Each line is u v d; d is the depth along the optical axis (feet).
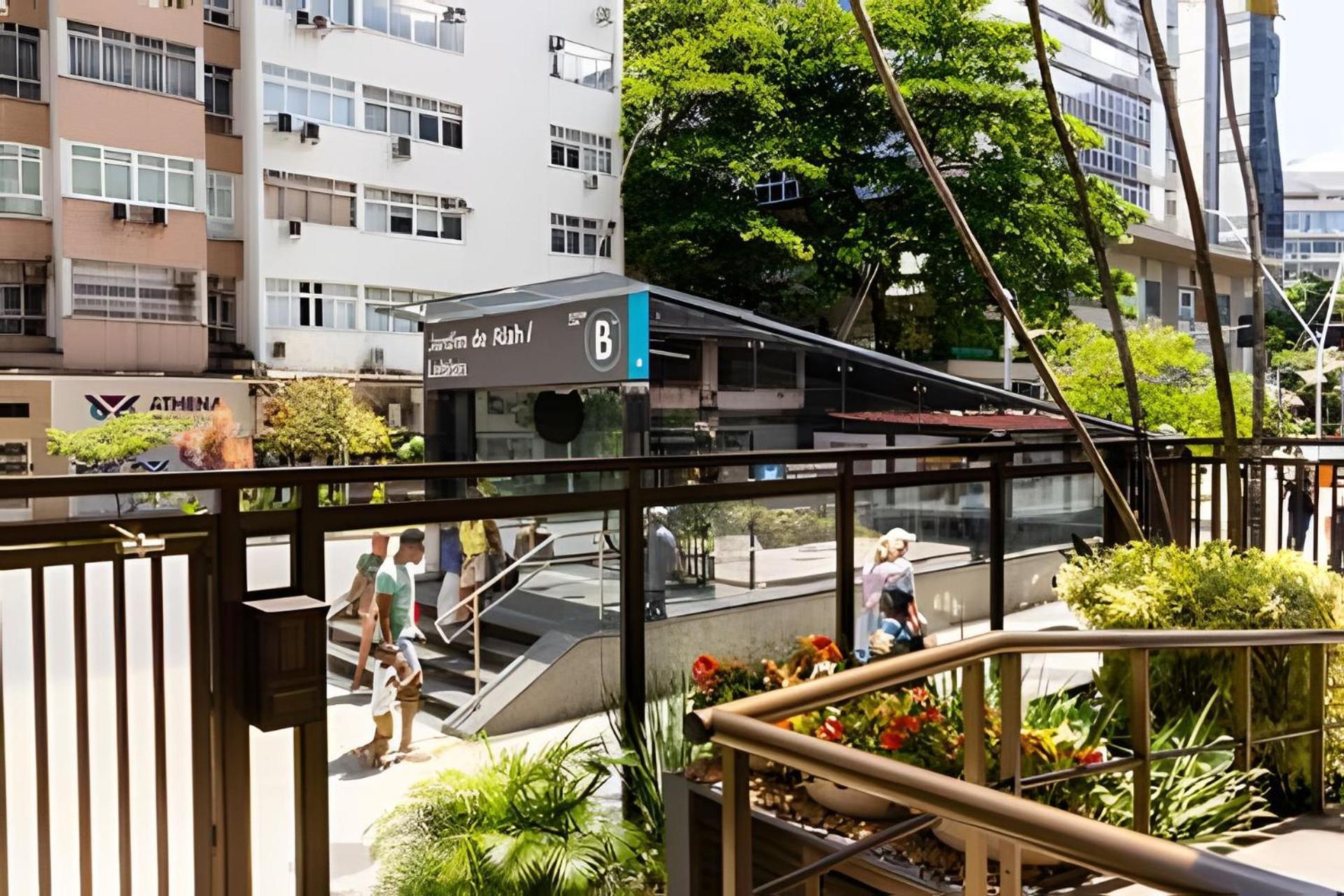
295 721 10.62
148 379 82.23
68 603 19.13
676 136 113.50
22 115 79.77
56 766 13.76
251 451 80.74
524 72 106.52
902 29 110.32
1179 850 4.25
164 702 10.43
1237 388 93.50
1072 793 12.54
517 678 15.78
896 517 20.48
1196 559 17.46
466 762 14.84
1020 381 127.44
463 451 53.52
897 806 11.18
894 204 114.62
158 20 83.97
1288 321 166.20
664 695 16.62
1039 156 112.68
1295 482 23.49
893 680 7.93
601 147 114.52
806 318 128.47
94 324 81.71
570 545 16.31
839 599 18.67
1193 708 16.15
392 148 97.25
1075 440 22.95
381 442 87.25
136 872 12.07
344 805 14.11
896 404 64.54
